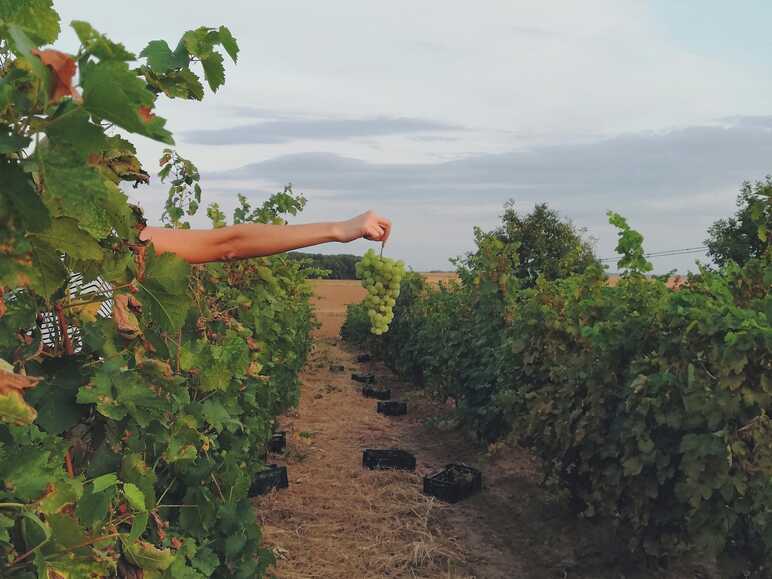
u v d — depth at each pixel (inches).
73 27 46.1
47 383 72.2
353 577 219.3
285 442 371.6
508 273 374.6
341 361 823.1
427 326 511.5
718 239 1051.9
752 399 178.9
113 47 47.2
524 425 282.2
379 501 288.2
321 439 402.0
